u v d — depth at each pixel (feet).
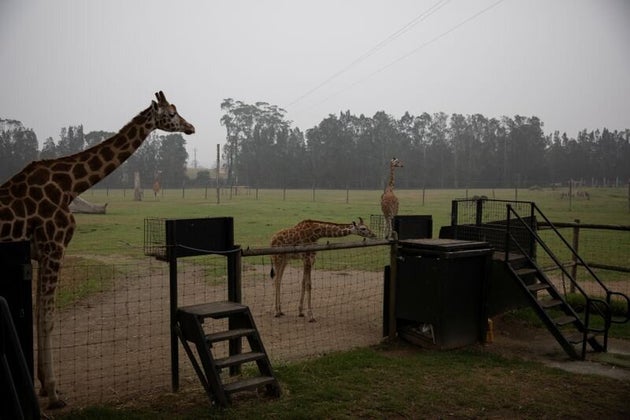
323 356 19.62
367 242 20.80
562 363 19.62
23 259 13.26
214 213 95.25
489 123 323.98
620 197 158.81
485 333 21.93
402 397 15.58
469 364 18.94
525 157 304.71
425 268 20.90
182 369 18.48
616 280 35.58
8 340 12.78
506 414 14.66
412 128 328.49
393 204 69.92
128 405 14.93
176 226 15.83
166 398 15.40
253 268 40.88
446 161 315.99
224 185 325.21
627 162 316.60
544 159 314.76
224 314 15.42
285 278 37.11
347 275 38.27
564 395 16.06
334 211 98.12
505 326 25.23
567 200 143.95
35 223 15.64
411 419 14.25
